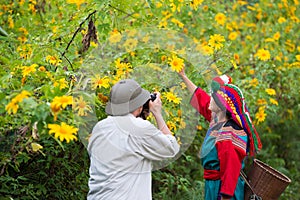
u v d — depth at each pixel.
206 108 3.78
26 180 4.02
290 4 6.38
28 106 2.80
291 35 6.31
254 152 3.96
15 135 3.43
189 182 5.22
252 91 5.36
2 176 3.69
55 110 2.79
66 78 3.48
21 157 3.57
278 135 6.68
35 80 3.43
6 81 3.35
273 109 5.29
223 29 6.04
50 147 3.76
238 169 3.70
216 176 3.78
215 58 4.46
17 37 4.77
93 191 3.29
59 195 4.06
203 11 5.71
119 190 3.20
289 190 6.17
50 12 4.91
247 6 6.29
